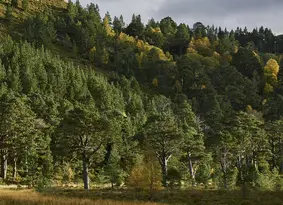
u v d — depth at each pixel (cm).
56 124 6375
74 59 15750
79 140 4194
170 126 4578
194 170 5891
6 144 5066
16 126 5134
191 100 12306
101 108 8375
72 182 5528
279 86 15212
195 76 14688
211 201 3003
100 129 4041
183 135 4688
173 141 4603
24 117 5275
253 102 13100
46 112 6794
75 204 2488
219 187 4362
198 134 5281
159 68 15775
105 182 5209
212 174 5675
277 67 15850
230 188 4244
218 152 5222
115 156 5016
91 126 4000
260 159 6159
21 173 5681
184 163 5756
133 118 8719
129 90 12000
